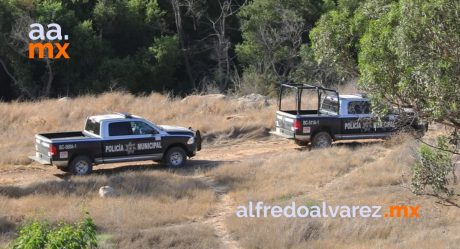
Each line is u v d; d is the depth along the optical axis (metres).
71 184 20.77
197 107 33.81
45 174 23.38
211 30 55.69
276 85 47.72
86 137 23.17
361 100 26.77
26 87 46.84
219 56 51.38
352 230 17.19
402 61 9.82
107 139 22.88
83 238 10.72
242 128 29.91
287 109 32.72
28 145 27.44
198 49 54.97
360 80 10.59
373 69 10.28
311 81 46.66
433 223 18.06
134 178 21.53
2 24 46.03
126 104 33.47
